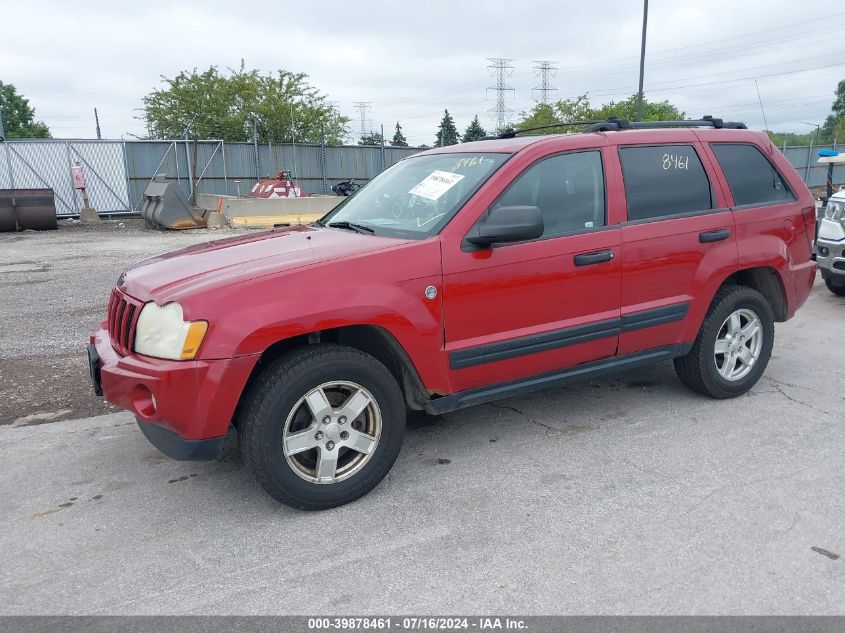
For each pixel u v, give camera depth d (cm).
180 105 3641
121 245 1508
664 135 451
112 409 494
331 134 4900
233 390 312
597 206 414
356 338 370
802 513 331
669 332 447
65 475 389
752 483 363
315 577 288
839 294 855
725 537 311
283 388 321
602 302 414
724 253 459
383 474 358
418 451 415
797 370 561
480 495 357
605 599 269
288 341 347
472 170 399
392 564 296
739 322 483
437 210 382
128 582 287
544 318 395
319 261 336
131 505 354
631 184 428
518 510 340
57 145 2269
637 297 427
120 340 346
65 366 595
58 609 270
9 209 1844
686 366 479
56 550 312
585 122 457
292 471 331
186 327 305
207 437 316
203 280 325
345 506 349
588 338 411
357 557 303
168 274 346
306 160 2772
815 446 409
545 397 506
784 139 3694
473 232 367
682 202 447
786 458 393
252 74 3706
